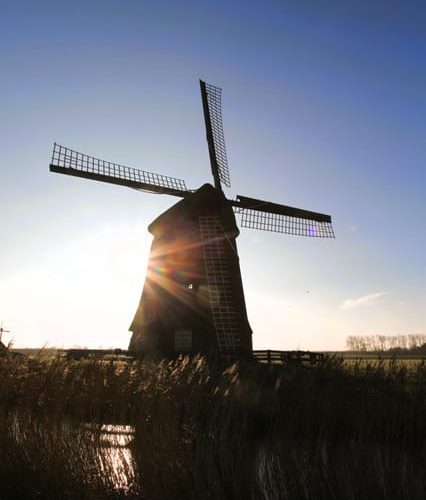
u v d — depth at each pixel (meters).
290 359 16.31
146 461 6.94
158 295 25.56
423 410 8.67
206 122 27.94
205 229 25.36
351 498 6.72
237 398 8.45
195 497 6.64
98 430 7.71
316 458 7.31
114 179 25.22
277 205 27.73
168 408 7.68
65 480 7.35
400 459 7.46
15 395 8.78
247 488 6.85
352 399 9.23
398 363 10.83
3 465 8.09
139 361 10.05
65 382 8.55
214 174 27.16
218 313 23.86
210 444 7.09
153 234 27.69
